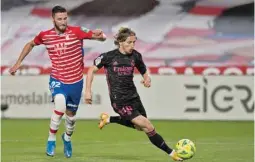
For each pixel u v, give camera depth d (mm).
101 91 64062
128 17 78312
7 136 48906
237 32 77438
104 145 42625
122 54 31797
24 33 78312
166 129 55531
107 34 77625
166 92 64000
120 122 33656
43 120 63781
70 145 35438
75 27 34125
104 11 78438
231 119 63250
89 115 64312
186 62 76375
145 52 77000
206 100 63594
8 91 65438
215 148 40906
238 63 76125
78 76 34281
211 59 76375
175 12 78125
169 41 77375
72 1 78562
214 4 78062
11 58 76875
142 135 50344
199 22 78000
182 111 64000
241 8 77688
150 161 33719
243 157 36188
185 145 31547
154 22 78125
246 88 63031
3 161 33688
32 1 78938
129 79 31750
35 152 37969
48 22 78875
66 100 34312
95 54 76188
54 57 34031
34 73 73188
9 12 78750
